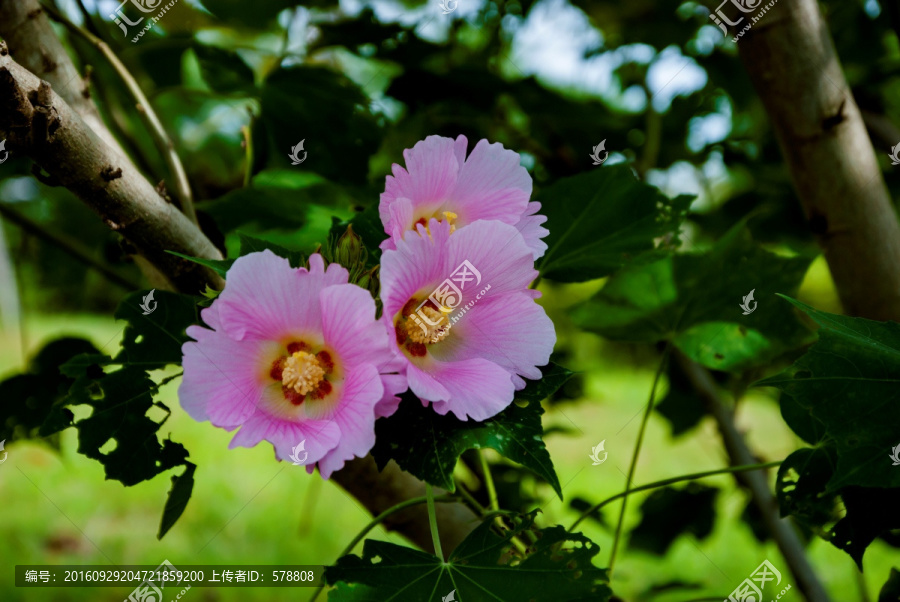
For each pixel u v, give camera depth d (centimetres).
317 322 77
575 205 97
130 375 87
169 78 135
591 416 374
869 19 147
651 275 107
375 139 117
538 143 144
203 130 165
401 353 77
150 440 87
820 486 86
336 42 127
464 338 80
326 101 115
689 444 335
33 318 454
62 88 89
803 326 104
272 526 255
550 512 146
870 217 97
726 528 262
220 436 337
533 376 79
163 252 83
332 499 281
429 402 79
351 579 80
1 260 142
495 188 83
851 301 99
